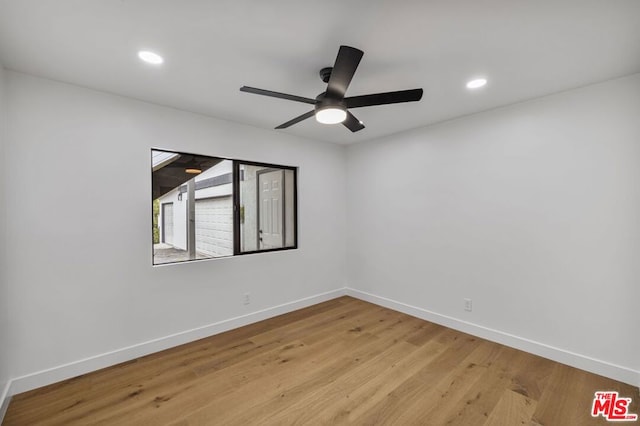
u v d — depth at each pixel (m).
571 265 2.43
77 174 2.30
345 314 3.65
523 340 2.68
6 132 2.03
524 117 2.66
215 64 1.99
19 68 2.02
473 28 1.60
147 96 2.52
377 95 1.90
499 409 1.92
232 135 3.21
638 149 2.13
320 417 1.86
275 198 3.84
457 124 3.13
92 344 2.38
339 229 4.36
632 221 2.16
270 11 1.45
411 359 2.55
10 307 2.04
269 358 2.58
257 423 1.81
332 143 4.23
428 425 1.79
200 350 2.73
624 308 2.19
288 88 2.38
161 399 2.03
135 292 2.58
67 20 1.51
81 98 2.32
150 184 2.66
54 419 1.84
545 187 2.55
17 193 2.07
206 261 3.03
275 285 3.61
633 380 2.14
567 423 1.79
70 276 2.28
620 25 1.57
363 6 1.42
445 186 3.25
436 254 3.34
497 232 2.85
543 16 1.50
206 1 1.38
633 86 2.14
